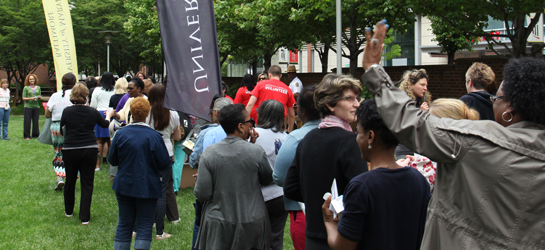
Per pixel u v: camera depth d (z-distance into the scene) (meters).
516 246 1.49
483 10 8.80
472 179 1.56
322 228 2.50
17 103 27.08
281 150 3.06
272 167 3.73
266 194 3.63
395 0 10.22
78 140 5.41
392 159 2.09
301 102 3.08
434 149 1.60
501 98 1.68
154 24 19.70
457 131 1.59
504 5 8.42
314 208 2.54
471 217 1.57
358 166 2.41
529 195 1.48
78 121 5.42
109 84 8.38
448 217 1.64
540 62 1.60
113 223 5.53
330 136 2.54
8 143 12.09
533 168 1.48
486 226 1.54
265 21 13.27
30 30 23.42
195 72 4.93
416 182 2.07
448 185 1.66
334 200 1.99
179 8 4.92
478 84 3.83
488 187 1.53
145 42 22.34
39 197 6.68
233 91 20.36
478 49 21.28
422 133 1.63
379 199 1.95
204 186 3.31
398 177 2.02
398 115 1.67
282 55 29.88
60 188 7.13
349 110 2.60
